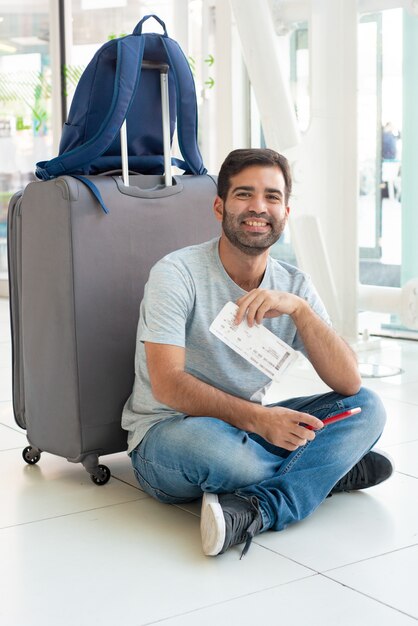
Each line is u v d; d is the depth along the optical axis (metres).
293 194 3.68
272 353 1.77
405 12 3.91
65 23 5.62
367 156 4.14
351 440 1.82
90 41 5.55
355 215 3.77
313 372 3.47
